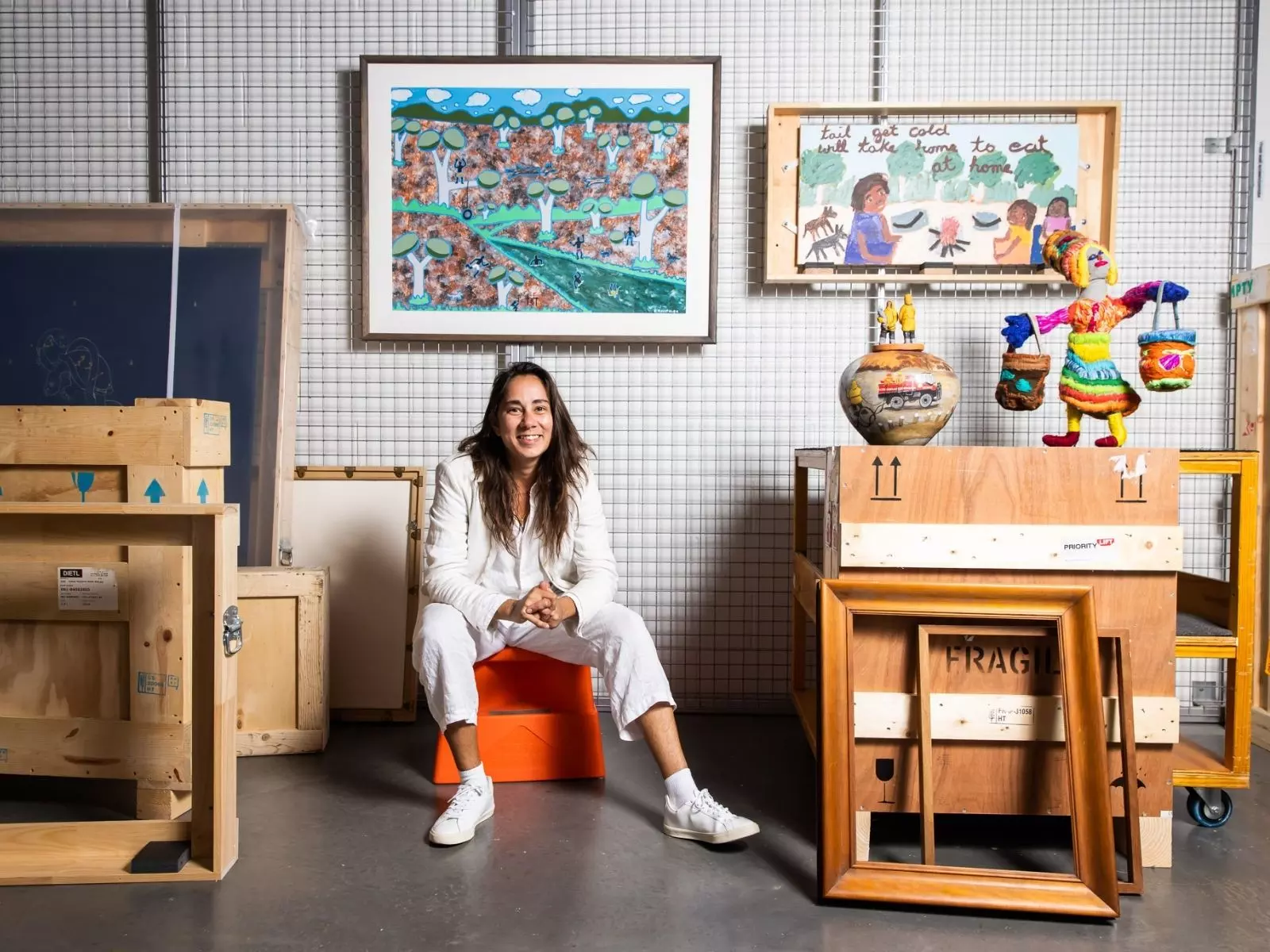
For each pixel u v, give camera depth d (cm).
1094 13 248
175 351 244
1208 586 200
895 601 164
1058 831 183
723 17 252
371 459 262
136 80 259
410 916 146
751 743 236
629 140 251
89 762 172
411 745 234
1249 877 162
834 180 248
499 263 254
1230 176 249
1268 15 245
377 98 251
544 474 204
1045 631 162
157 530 168
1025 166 246
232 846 165
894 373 180
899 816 192
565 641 201
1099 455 166
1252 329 233
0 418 196
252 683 227
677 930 143
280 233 247
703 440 258
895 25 250
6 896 153
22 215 248
